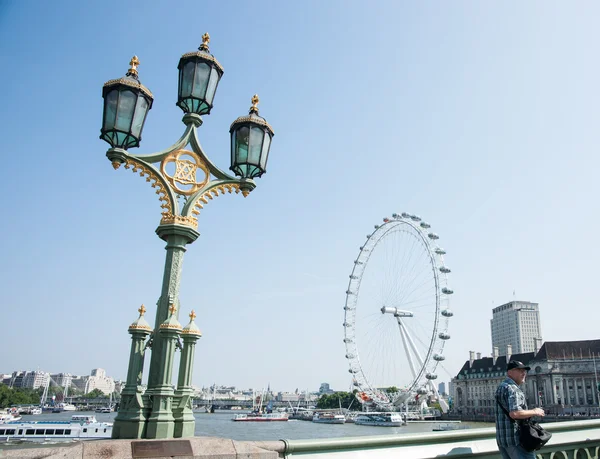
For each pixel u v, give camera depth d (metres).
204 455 5.23
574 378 152.38
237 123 7.09
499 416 6.67
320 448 6.11
